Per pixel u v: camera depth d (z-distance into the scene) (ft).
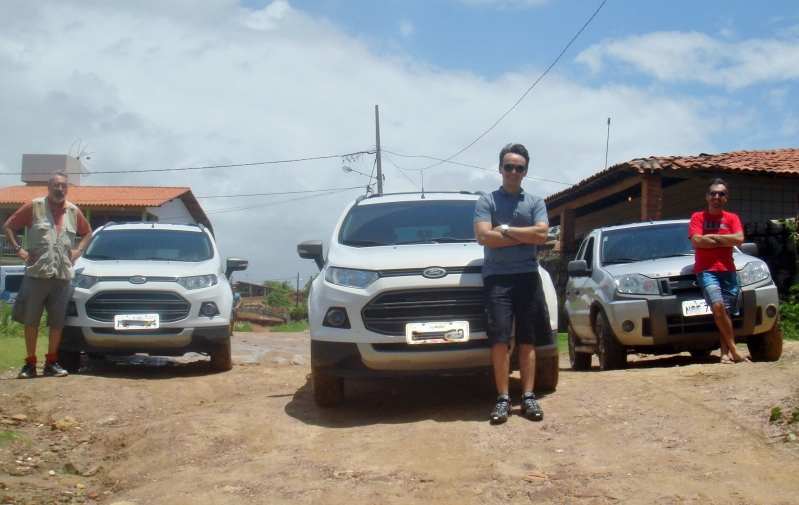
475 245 19.49
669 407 16.70
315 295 19.11
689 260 25.67
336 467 14.49
